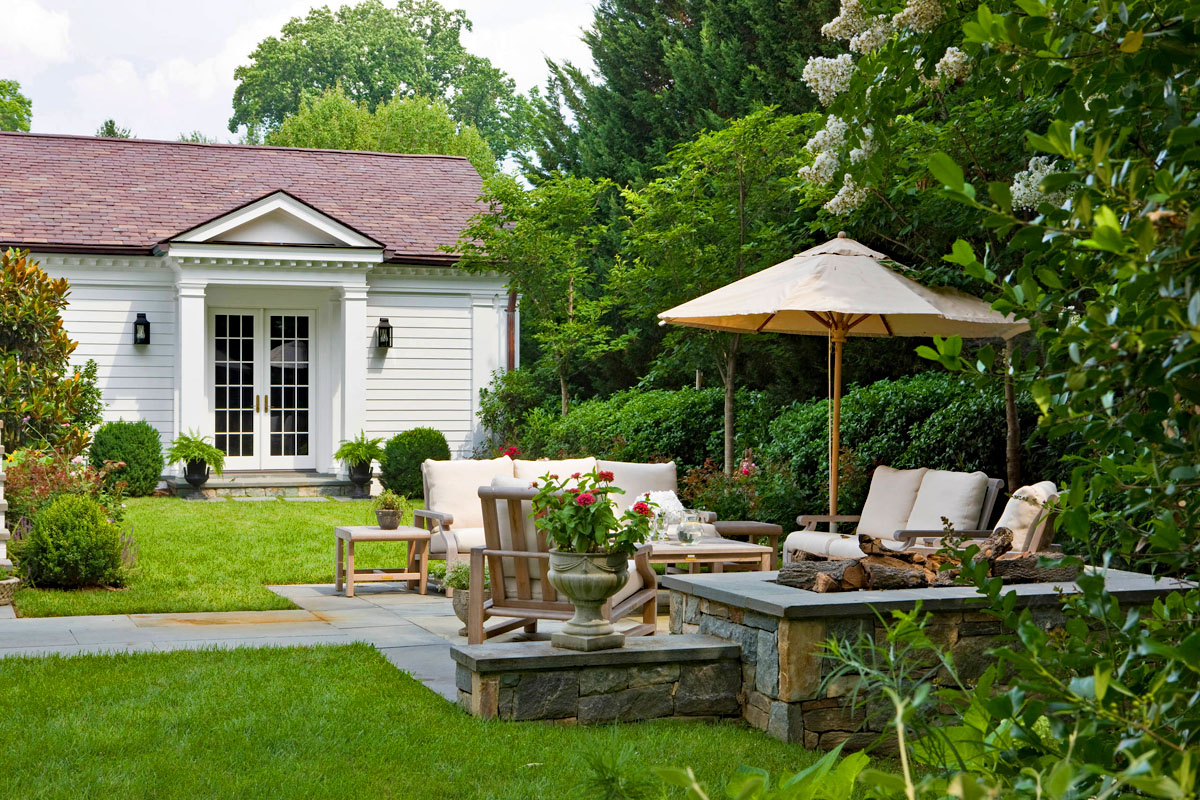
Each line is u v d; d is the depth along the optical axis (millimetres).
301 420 18625
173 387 17500
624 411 14875
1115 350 1335
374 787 3912
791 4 19312
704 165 12539
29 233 16922
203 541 11641
